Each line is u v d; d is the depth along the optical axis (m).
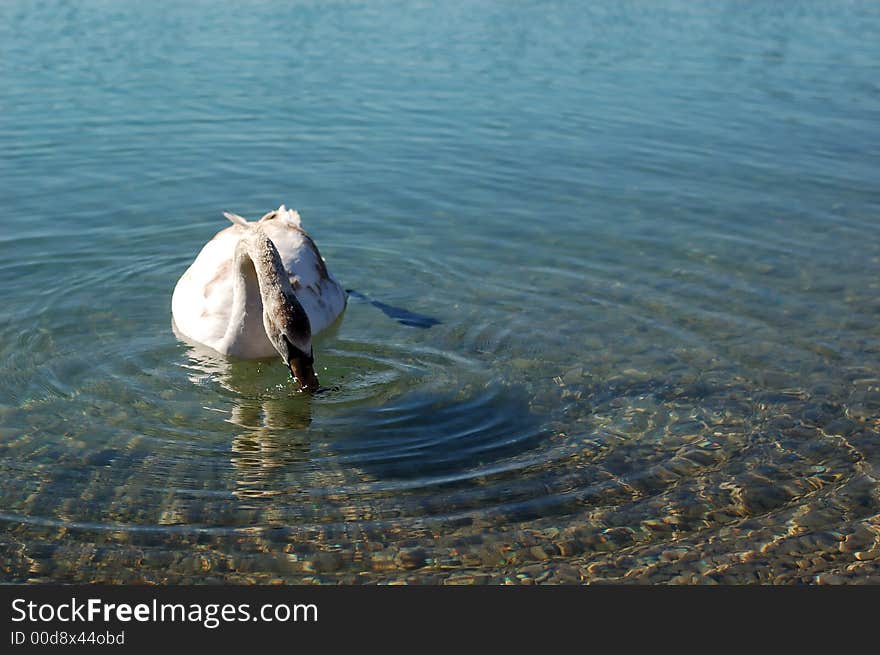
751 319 10.18
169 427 8.27
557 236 12.17
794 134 15.95
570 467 7.75
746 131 16.08
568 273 11.23
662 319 10.19
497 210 12.91
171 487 7.41
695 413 8.52
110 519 7.02
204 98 17.05
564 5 25.44
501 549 6.83
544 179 13.96
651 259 11.56
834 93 18.16
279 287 8.43
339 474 7.62
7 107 16.22
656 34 22.50
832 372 9.17
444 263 11.49
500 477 7.62
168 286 10.95
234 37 21.22
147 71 18.52
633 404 8.66
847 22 24.22
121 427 8.22
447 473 7.66
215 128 15.62
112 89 17.38
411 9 24.36
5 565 6.58
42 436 8.02
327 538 6.90
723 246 11.92
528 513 7.20
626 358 9.45
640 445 8.05
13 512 7.05
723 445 8.04
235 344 9.41
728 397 8.76
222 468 7.68
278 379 9.17
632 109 17.05
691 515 7.19
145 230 12.17
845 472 7.68
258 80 18.16
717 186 13.83
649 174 14.23
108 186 13.36
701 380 9.05
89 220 12.34
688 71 19.44
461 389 8.93
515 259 11.59
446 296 10.76
